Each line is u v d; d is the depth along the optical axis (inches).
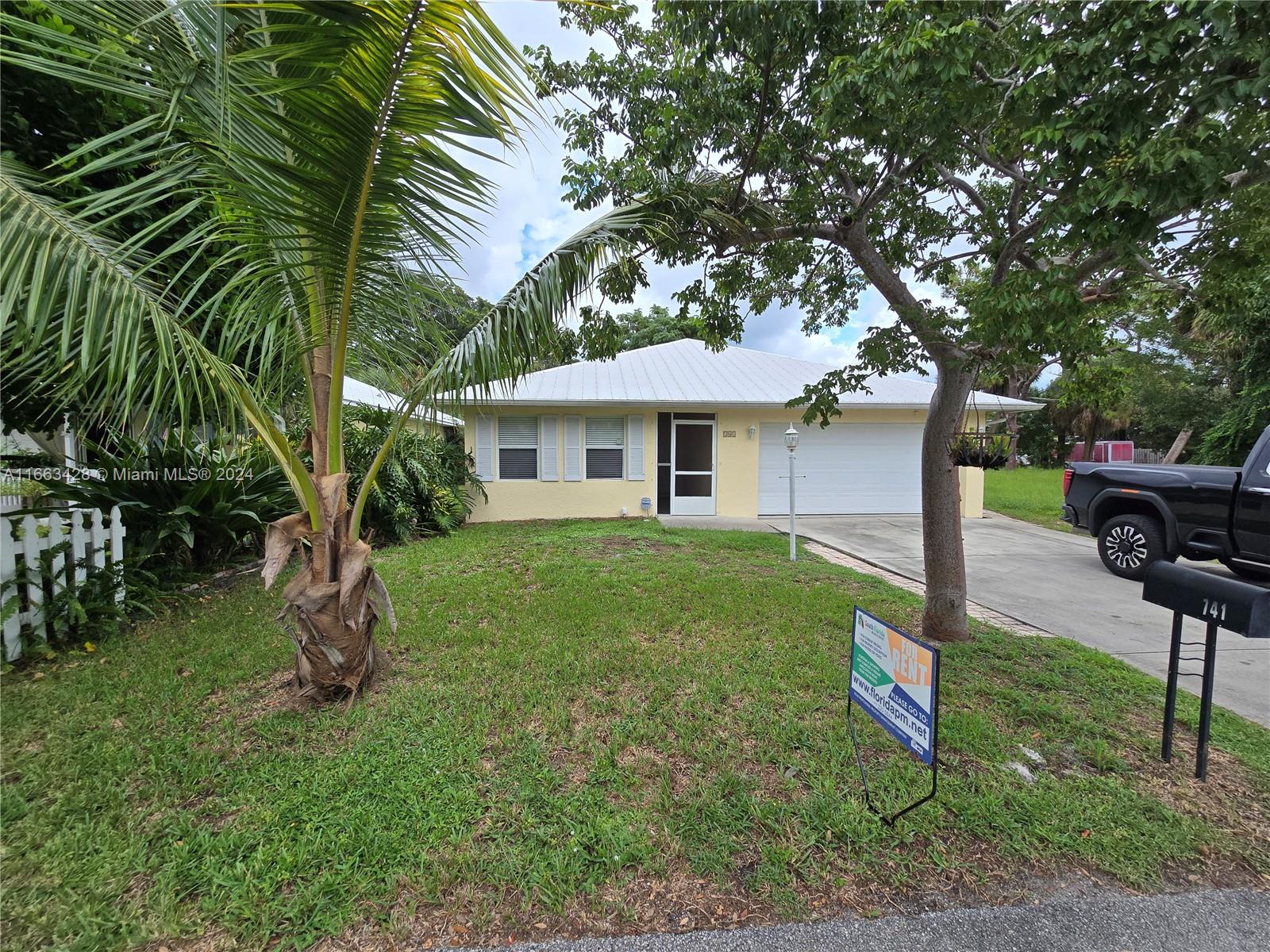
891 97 113.0
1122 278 144.5
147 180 90.9
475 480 437.7
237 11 95.1
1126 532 275.3
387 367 143.3
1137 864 85.3
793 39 125.5
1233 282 136.0
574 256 127.0
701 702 131.3
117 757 107.9
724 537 358.9
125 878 79.7
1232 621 98.4
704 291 187.5
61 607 161.2
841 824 91.2
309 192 92.7
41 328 81.5
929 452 177.2
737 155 161.3
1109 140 89.1
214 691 137.3
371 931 72.4
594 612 197.0
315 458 128.2
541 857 84.3
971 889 80.4
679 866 83.2
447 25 74.6
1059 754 115.3
